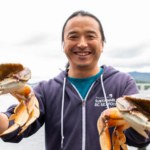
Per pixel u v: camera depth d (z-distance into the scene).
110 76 2.01
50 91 2.03
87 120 1.78
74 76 2.05
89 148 1.69
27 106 1.46
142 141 1.53
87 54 1.85
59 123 1.85
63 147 1.79
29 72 1.36
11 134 1.57
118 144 1.56
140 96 1.23
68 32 1.86
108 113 1.43
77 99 1.87
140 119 1.12
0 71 1.28
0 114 1.50
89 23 1.82
